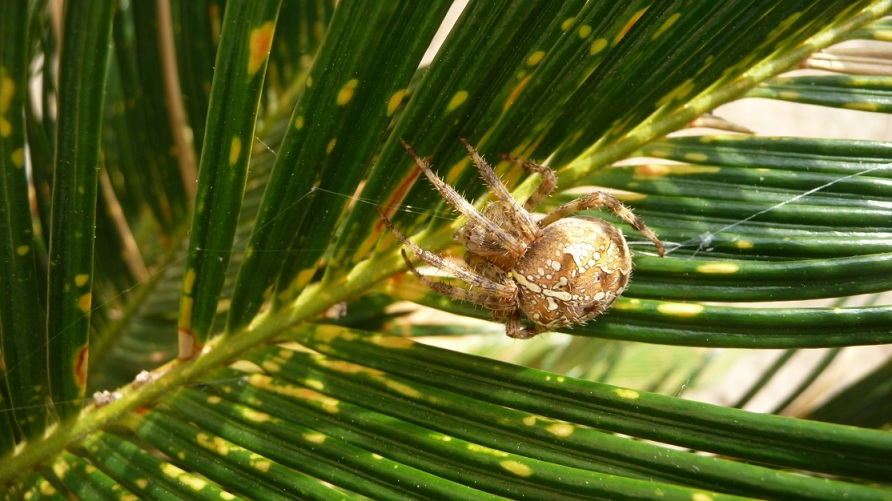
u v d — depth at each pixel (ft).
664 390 0.89
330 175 0.72
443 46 0.70
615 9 0.70
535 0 0.70
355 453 0.71
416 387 0.71
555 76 0.71
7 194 0.71
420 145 0.72
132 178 0.80
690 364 0.90
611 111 0.73
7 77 0.70
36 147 0.76
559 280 0.76
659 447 0.69
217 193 0.71
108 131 0.81
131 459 0.72
